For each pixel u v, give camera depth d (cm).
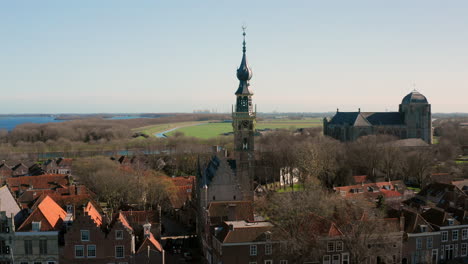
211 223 12125
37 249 9956
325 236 10788
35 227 9919
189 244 13575
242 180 15000
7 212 10412
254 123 15088
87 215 10056
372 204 14638
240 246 10425
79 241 10044
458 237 12138
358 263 10244
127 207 16125
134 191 16938
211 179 13288
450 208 13088
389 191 18450
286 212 12050
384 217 12488
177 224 16175
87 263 10088
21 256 9944
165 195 17775
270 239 10512
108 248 10138
